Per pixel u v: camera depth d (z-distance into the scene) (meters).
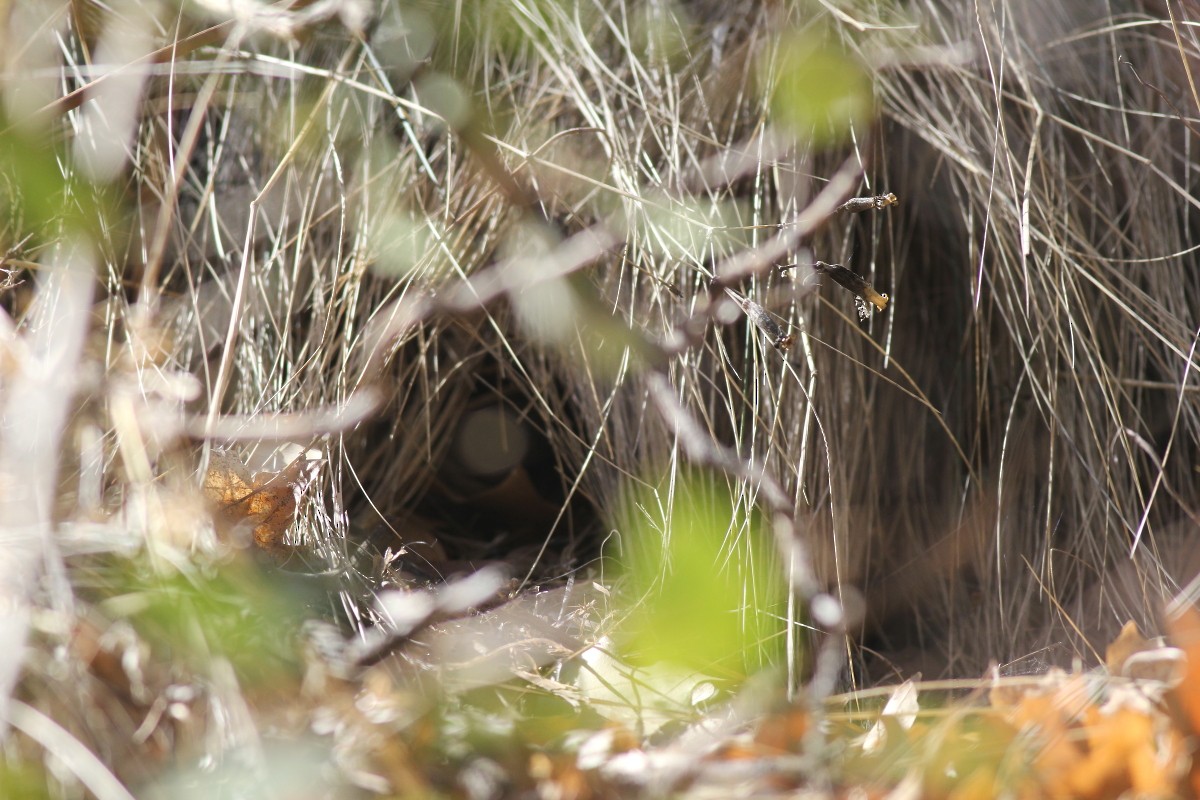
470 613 3.07
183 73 3.37
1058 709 2.24
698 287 3.70
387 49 3.21
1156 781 2.08
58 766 2.01
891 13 4.01
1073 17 4.22
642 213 3.72
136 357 2.93
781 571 3.29
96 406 2.85
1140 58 4.20
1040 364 4.03
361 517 3.82
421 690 2.36
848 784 2.14
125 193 3.59
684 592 1.87
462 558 3.96
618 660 2.72
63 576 2.19
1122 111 3.92
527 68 4.01
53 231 2.85
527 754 2.21
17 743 2.04
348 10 2.53
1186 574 3.67
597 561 3.82
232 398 3.62
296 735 2.14
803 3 3.87
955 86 4.05
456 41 3.38
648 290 3.80
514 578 3.62
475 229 3.62
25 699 2.10
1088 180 4.16
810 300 3.83
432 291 3.50
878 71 3.92
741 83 4.00
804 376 3.75
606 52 4.14
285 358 3.70
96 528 2.43
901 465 4.05
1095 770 2.11
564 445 4.13
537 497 4.15
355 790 2.05
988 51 3.79
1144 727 2.13
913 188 4.23
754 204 3.74
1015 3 4.16
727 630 1.86
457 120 2.63
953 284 4.29
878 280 4.13
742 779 2.08
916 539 4.03
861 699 2.93
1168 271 4.07
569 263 3.10
